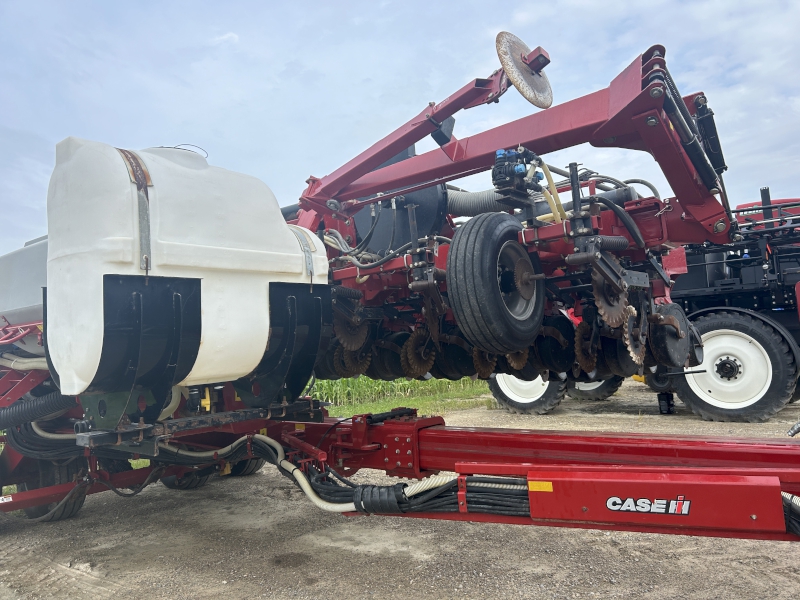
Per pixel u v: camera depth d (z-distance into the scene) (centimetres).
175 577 313
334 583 297
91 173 251
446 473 270
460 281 311
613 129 324
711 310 718
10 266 375
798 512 198
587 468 232
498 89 356
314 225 495
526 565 311
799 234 712
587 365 401
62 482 423
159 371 270
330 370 492
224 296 286
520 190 333
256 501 460
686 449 247
